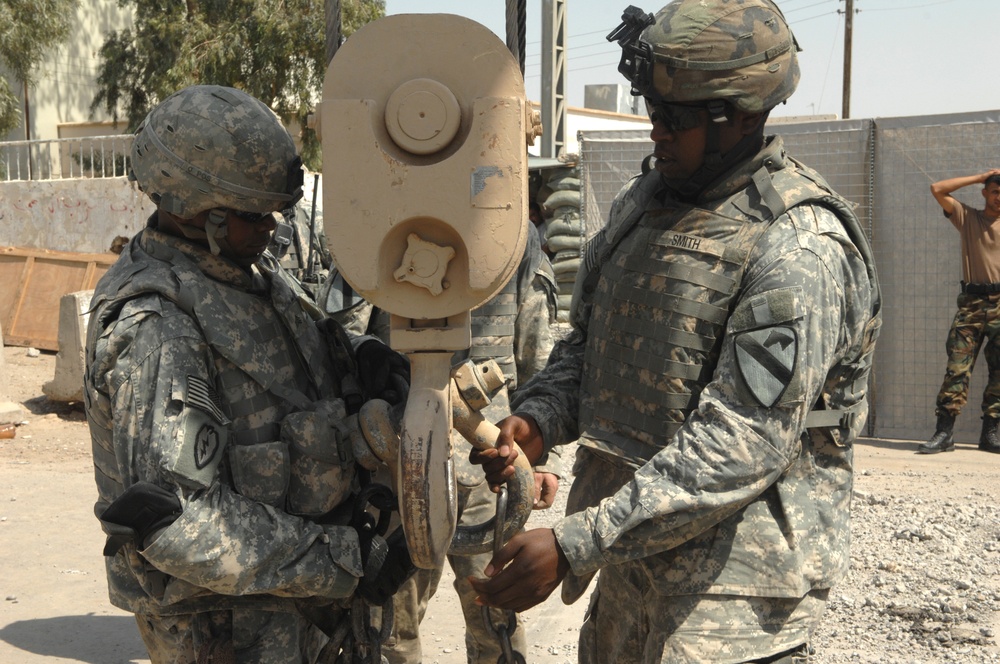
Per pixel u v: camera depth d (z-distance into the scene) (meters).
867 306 2.27
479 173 1.75
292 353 2.25
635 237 2.40
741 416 2.08
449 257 1.78
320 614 2.22
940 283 7.66
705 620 2.20
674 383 2.26
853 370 2.28
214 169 2.09
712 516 2.09
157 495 1.90
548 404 2.63
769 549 2.21
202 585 1.97
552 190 12.38
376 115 1.77
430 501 1.81
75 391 8.73
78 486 6.68
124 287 2.08
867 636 4.13
